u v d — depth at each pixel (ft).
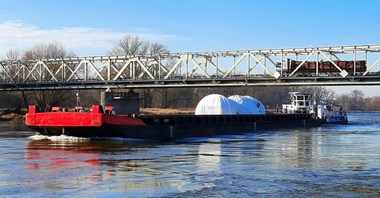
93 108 126.82
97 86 292.20
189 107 550.36
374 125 299.38
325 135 182.09
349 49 236.22
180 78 271.49
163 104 453.58
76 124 127.95
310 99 311.06
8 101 374.22
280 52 251.80
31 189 59.47
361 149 117.60
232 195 57.67
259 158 94.99
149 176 70.33
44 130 134.41
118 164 82.64
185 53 273.33
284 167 81.30
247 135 181.57
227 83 261.65
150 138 141.90
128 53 417.49
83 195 56.59
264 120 230.68
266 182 66.28
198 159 91.81
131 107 265.54
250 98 265.75
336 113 307.17
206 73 268.00
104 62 298.15
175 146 121.39
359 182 66.80
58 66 358.43
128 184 63.72
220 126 186.60
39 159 87.81
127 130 132.57
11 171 73.10
